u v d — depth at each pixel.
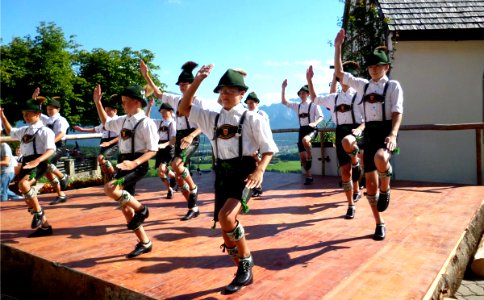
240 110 2.79
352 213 4.68
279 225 4.45
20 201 6.64
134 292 2.79
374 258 3.29
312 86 5.36
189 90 2.79
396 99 3.69
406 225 4.27
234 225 2.67
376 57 3.80
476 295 3.56
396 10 8.57
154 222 4.77
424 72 8.23
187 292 2.75
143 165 3.63
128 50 25.64
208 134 2.94
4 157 7.38
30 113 4.29
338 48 4.10
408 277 2.89
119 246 3.87
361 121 4.95
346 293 2.65
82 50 25.36
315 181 7.56
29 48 22.28
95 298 3.07
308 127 7.14
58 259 3.51
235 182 2.73
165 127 6.34
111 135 6.56
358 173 5.40
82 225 4.77
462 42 8.15
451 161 8.18
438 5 8.66
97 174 14.16
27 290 3.71
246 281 2.75
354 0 10.40
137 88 3.70
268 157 2.65
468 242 4.03
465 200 5.41
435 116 8.27
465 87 8.19
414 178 8.30
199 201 6.09
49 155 4.20
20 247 3.89
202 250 3.67
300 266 3.17
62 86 21.62
